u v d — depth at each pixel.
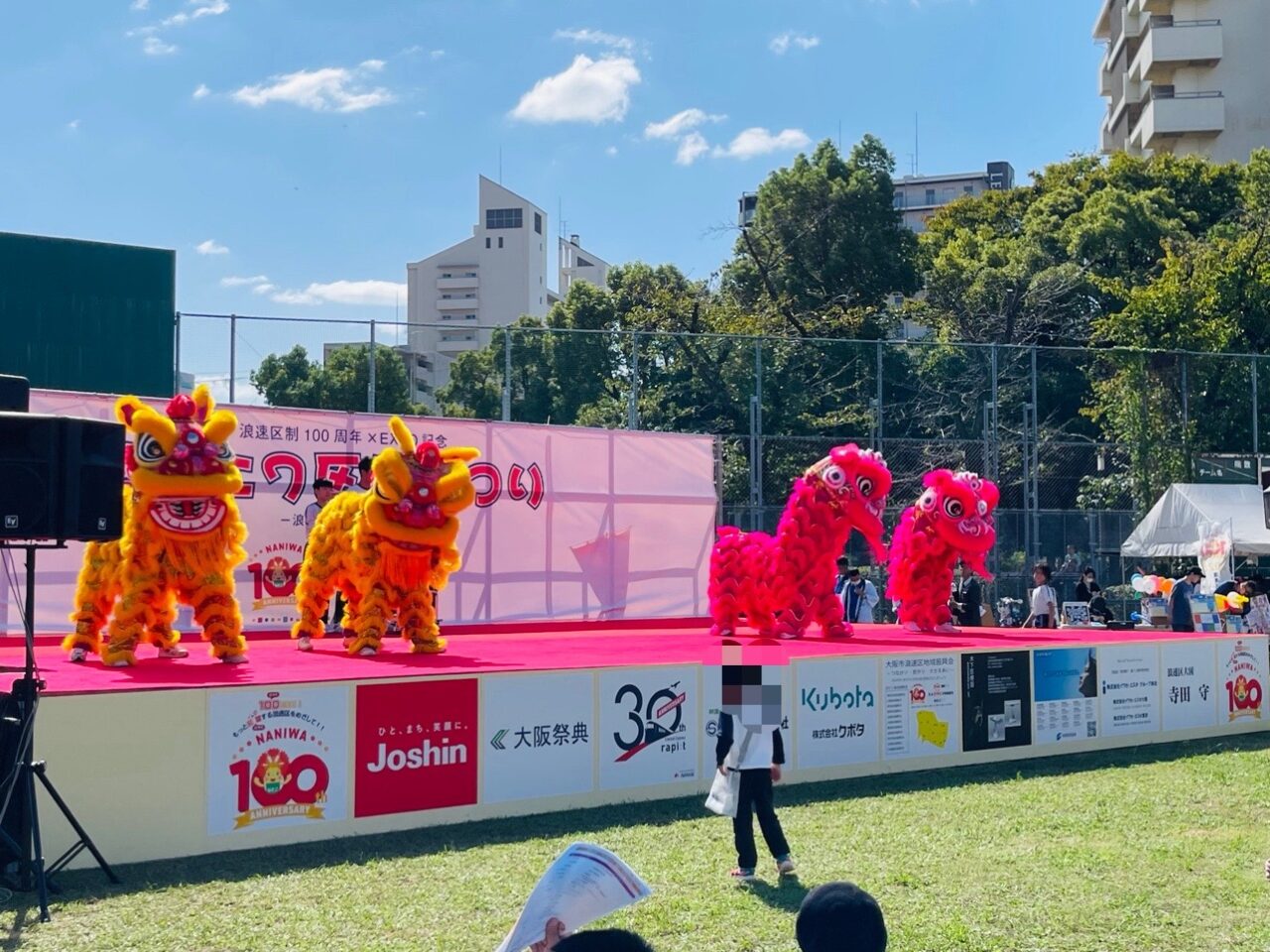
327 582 12.20
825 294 40.66
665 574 18.52
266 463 15.27
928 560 15.04
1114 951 6.34
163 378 16.70
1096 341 33.75
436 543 11.37
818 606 13.85
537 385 22.97
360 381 26.66
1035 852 8.33
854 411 24.31
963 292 39.12
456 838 8.62
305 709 8.48
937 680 11.91
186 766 8.02
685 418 23.36
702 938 6.43
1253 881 7.62
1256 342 32.62
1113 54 59.31
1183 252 36.47
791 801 10.08
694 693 10.42
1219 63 53.62
